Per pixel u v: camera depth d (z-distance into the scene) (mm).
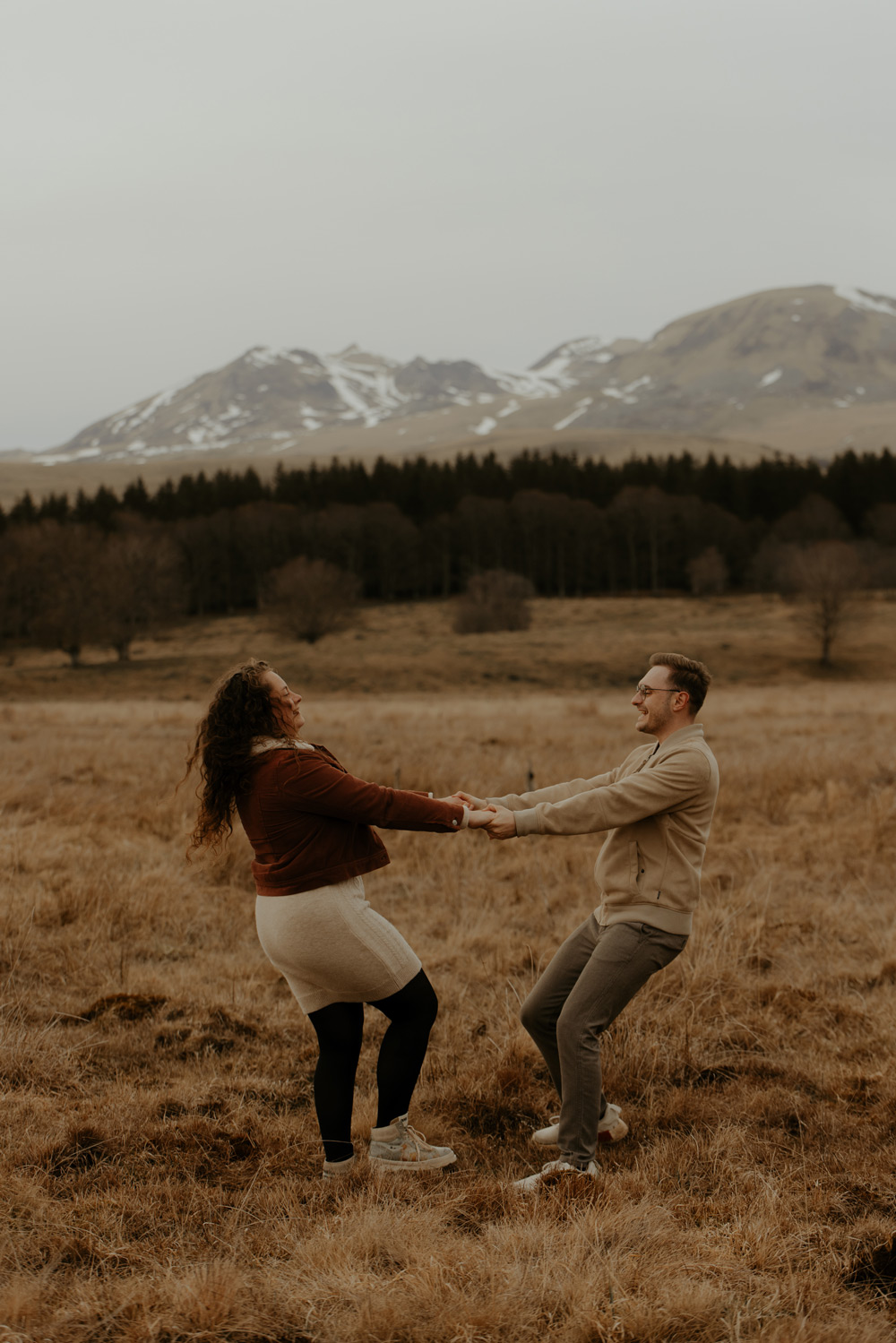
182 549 91875
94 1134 3400
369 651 59531
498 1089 3949
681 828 3461
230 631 79188
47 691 47531
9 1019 4441
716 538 99062
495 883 7176
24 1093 3719
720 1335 2348
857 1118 3703
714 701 34875
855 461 109625
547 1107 3855
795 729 20469
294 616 66625
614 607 82375
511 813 3398
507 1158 3492
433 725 21859
